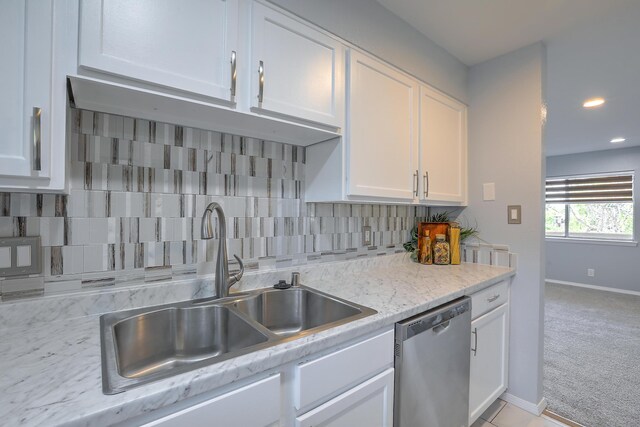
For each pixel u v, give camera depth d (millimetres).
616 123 3439
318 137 1450
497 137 2059
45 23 763
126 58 852
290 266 1576
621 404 1913
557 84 2443
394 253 2123
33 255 976
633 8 1576
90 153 1067
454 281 1610
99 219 1085
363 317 1067
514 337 1945
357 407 1010
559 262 5305
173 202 1230
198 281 1268
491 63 2100
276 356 798
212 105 1026
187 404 677
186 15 953
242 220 1411
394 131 1626
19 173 730
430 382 1285
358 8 1466
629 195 4652
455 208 2266
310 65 1264
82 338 876
